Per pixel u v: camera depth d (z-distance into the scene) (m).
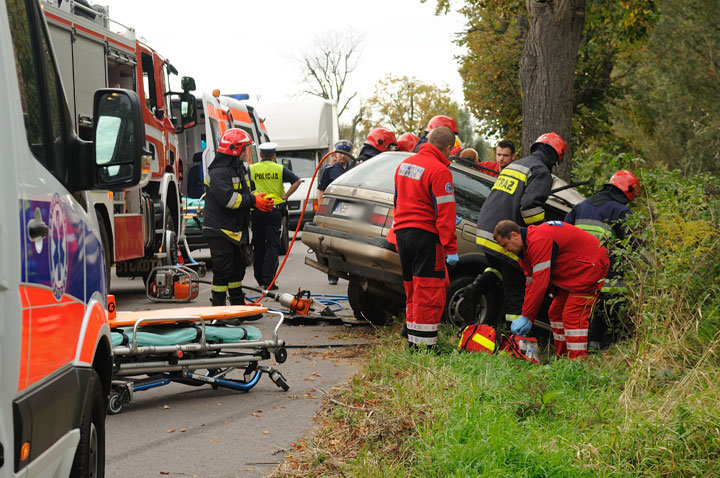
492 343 6.96
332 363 7.31
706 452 4.15
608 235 6.43
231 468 4.61
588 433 4.64
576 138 27.50
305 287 12.84
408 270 7.08
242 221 9.43
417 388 5.62
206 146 15.78
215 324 6.29
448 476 4.07
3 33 2.43
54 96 3.19
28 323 2.40
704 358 5.15
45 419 2.49
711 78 22.27
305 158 24.38
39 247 2.57
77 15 10.18
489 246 7.57
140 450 4.94
